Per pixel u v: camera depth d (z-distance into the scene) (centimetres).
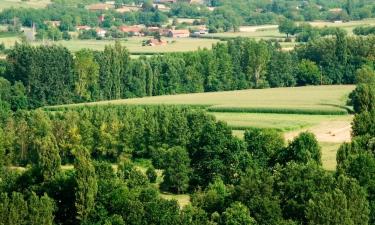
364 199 15150
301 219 15000
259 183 15650
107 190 16125
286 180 15950
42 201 15438
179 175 19425
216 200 15788
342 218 14462
